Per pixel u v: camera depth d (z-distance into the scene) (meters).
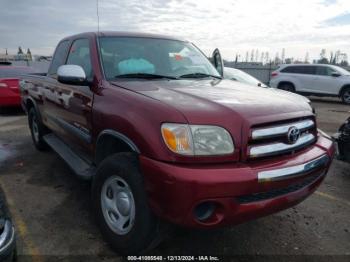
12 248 2.23
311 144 3.10
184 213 2.37
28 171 5.01
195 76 3.91
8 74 10.55
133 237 2.73
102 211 3.07
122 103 2.87
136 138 2.58
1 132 7.73
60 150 4.54
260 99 2.97
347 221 3.72
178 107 2.54
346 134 4.79
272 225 3.57
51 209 3.79
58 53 4.95
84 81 3.41
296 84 16.97
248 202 2.50
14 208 3.80
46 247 3.06
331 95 16.16
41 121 5.61
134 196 2.66
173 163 2.41
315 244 3.25
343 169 5.44
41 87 5.24
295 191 2.76
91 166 3.67
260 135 2.56
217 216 2.45
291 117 2.78
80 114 3.64
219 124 2.47
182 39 4.58
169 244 3.13
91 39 3.88
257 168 2.51
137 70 3.64
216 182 2.34
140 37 4.11
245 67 26.64
